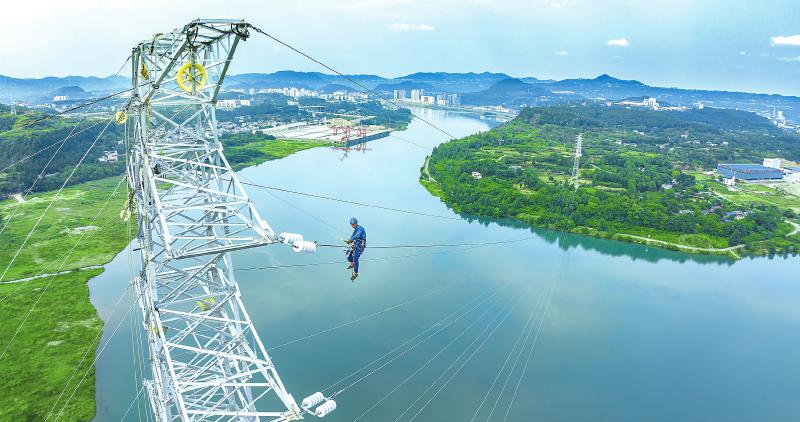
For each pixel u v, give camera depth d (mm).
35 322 79188
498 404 62562
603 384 68688
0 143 166500
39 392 62625
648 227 141875
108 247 112562
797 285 109062
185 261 93688
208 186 36688
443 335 77062
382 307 84875
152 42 33750
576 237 137625
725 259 125812
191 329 33281
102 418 58250
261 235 29016
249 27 31109
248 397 34469
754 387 70688
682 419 62938
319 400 30031
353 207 143000
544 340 78500
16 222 126125
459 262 108812
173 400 31016
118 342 73812
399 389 63844
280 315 80125
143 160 32812
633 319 88438
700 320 89938
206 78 35094
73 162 176250
